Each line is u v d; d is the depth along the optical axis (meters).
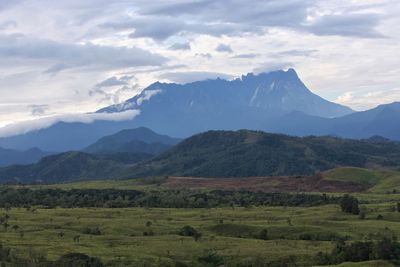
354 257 166.62
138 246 195.12
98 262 165.50
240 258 177.50
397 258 159.88
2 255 169.00
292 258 174.25
